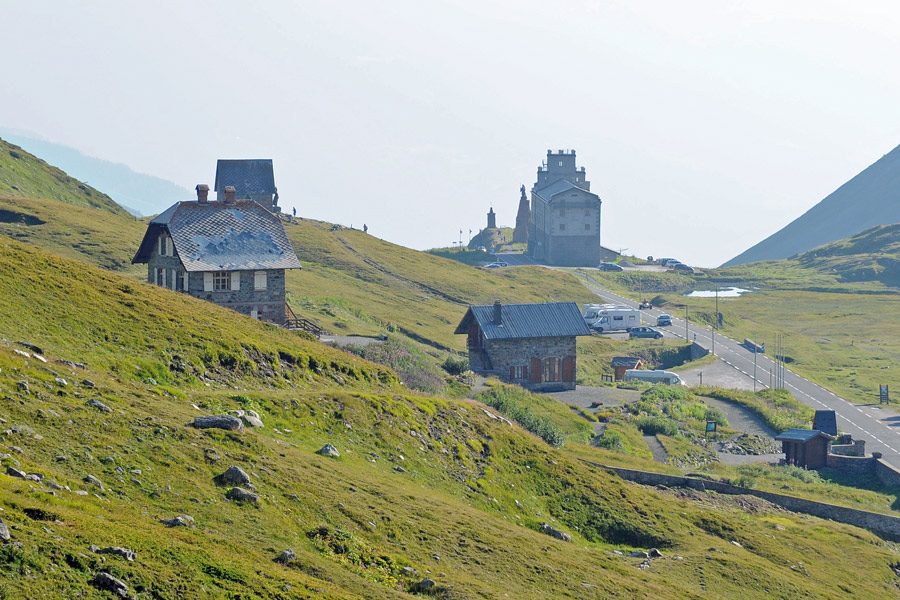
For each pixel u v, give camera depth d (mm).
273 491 38500
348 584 32781
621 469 70062
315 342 73875
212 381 56656
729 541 57781
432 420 58844
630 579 44906
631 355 159500
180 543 30125
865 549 62156
